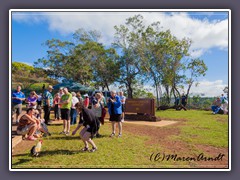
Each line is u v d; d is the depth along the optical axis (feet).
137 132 29.73
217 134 28.22
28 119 21.65
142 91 101.55
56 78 93.15
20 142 22.57
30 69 82.89
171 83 81.15
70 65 93.25
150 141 24.54
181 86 80.12
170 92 84.02
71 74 94.99
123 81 103.71
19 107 29.30
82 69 94.12
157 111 65.67
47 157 18.44
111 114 25.95
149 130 31.50
